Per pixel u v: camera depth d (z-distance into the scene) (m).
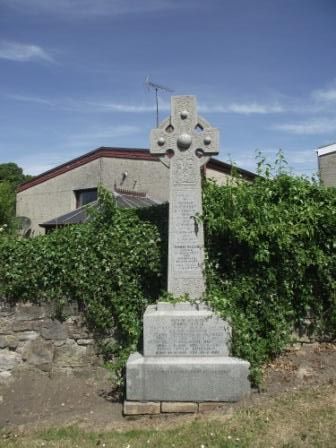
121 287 6.86
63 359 6.96
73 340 6.99
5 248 7.11
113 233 6.95
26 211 19.69
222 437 4.55
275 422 4.76
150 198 16.52
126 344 6.83
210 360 5.56
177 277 6.19
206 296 6.12
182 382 5.45
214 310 5.88
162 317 5.77
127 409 5.43
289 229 6.37
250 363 5.75
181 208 6.29
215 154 6.32
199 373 5.45
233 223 6.33
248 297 6.45
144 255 6.86
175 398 5.44
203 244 6.25
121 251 6.88
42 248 7.05
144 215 7.09
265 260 6.36
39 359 7.00
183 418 5.23
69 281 6.93
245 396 5.43
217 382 5.44
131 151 17.27
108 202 7.11
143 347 5.81
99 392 6.40
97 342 6.93
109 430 5.04
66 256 6.98
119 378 6.09
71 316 7.02
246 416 4.96
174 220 6.27
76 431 5.05
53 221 14.30
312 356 6.46
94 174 17.84
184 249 6.22
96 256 6.93
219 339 5.73
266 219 6.39
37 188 19.53
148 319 5.78
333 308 6.60
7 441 4.89
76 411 5.83
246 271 6.59
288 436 4.47
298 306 6.65
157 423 5.16
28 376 6.94
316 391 5.47
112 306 6.90
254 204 6.52
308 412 4.91
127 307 6.83
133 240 6.92
